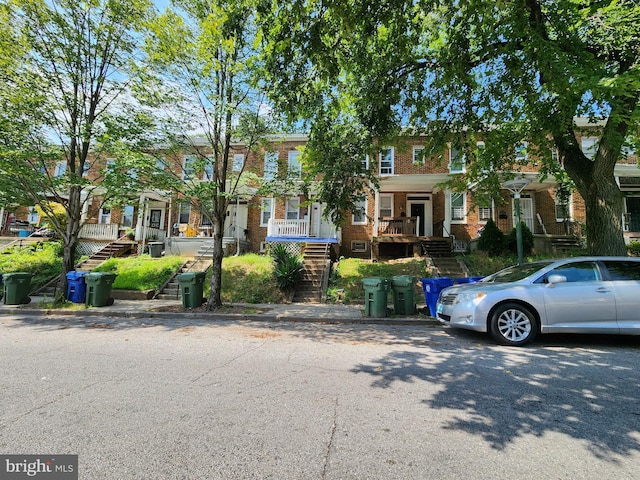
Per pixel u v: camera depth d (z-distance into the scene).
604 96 6.32
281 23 5.66
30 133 9.59
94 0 9.55
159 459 2.42
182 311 9.61
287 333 7.07
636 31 6.62
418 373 4.36
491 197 13.33
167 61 9.09
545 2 7.50
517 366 4.62
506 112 9.23
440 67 8.16
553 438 2.74
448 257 14.78
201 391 3.72
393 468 2.33
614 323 5.58
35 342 6.12
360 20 5.54
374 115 8.43
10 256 15.62
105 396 3.57
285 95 6.76
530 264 6.65
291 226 17.17
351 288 12.32
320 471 2.29
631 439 2.73
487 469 2.32
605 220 8.04
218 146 10.66
